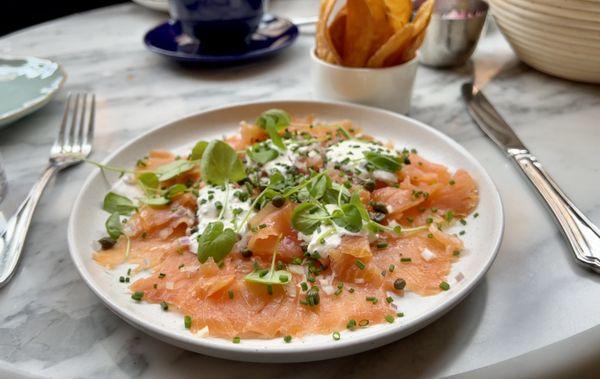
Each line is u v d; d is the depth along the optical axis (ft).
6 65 1.32
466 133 1.13
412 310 0.68
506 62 1.47
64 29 1.78
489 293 0.73
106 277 0.75
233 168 0.89
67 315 0.72
